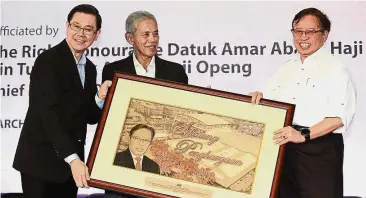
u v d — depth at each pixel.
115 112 3.06
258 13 4.06
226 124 3.05
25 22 4.12
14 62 4.11
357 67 3.97
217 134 3.04
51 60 3.01
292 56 4.01
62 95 3.00
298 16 3.29
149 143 3.02
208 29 4.08
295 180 3.24
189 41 4.08
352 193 3.91
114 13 4.11
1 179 4.04
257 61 4.04
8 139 4.08
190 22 4.09
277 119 3.04
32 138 3.04
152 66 3.32
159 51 4.08
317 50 3.27
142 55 3.25
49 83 2.95
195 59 4.07
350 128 3.94
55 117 2.93
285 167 3.27
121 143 3.01
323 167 3.17
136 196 3.13
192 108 3.09
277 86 3.35
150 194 2.93
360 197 3.82
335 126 3.09
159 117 3.07
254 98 3.08
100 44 4.10
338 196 3.16
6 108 4.10
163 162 2.98
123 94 3.10
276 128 3.03
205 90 3.12
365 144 3.93
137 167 2.97
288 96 3.27
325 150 3.18
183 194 2.93
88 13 3.08
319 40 3.24
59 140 2.90
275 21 4.05
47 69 2.98
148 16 3.23
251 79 4.03
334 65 3.22
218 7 4.09
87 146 4.07
